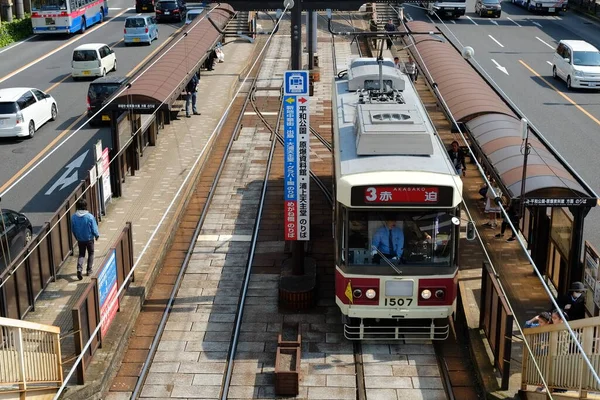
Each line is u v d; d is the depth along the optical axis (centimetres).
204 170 2533
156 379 1399
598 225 2080
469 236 1445
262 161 2641
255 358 1467
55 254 1756
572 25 5203
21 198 2269
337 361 1455
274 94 3531
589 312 1466
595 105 3312
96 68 3775
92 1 5316
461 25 5162
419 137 1523
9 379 1112
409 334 1525
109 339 1456
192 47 2941
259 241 2000
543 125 2983
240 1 1822
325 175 2511
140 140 2569
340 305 1482
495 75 3819
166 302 1680
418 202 1428
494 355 1381
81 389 1289
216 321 1606
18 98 2838
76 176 2459
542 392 1215
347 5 1802
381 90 1800
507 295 1681
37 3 4825
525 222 1941
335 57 4253
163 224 2052
